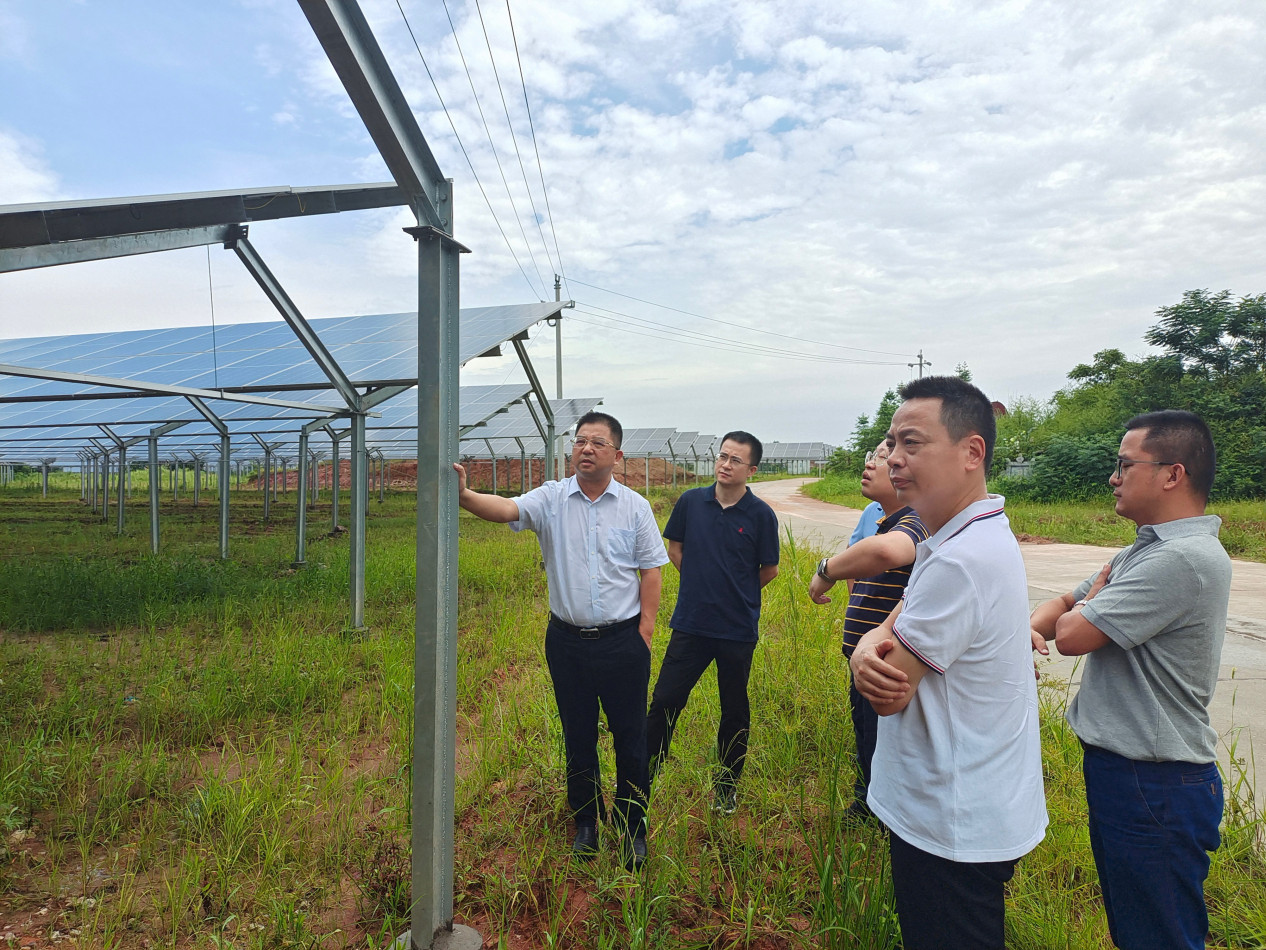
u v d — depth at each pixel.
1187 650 2.12
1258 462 22.34
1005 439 31.81
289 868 3.17
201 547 13.55
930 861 1.83
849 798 3.75
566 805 3.69
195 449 25.34
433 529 2.62
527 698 5.18
